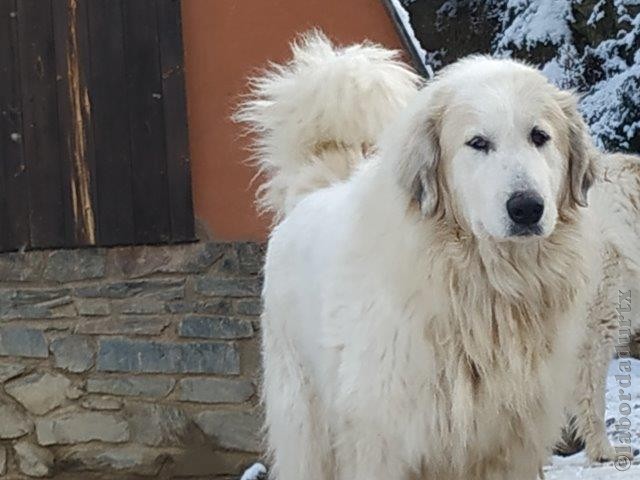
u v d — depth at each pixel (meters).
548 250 2.51
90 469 4.75
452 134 2.52
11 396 4.76
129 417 4.75
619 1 6.48
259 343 4.73
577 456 3.72
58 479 4.76
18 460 4.76
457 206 2.51
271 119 3.19
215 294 4.74
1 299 4.77
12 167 4.79
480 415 2.53
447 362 2.51
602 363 3.68
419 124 2.55
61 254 4.78
